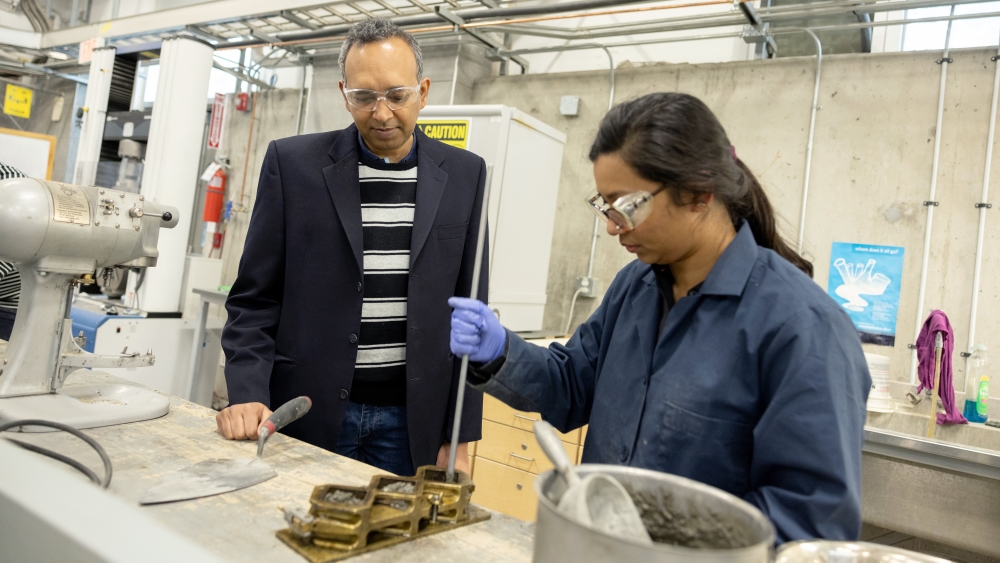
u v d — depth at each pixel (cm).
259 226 130
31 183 103
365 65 117
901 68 238
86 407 103
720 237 85
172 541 43
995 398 217
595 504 56
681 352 84
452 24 299
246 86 434
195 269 335
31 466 52
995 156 221
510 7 307
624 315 97
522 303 263
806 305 76
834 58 250
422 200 134
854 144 245
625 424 89
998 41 224
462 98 329
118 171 382
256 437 101
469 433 139
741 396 78
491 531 76
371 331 132
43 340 107
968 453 174
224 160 421
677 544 61
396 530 71
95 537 42
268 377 123
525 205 255
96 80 339
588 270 303
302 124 401
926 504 189
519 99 325
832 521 67
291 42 351
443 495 77
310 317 130
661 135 73
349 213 129
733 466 79
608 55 301
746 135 267
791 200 257
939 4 222
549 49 314
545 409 103
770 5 266
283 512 71
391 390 135
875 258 239
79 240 105
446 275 137
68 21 447
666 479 61
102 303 331
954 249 227
